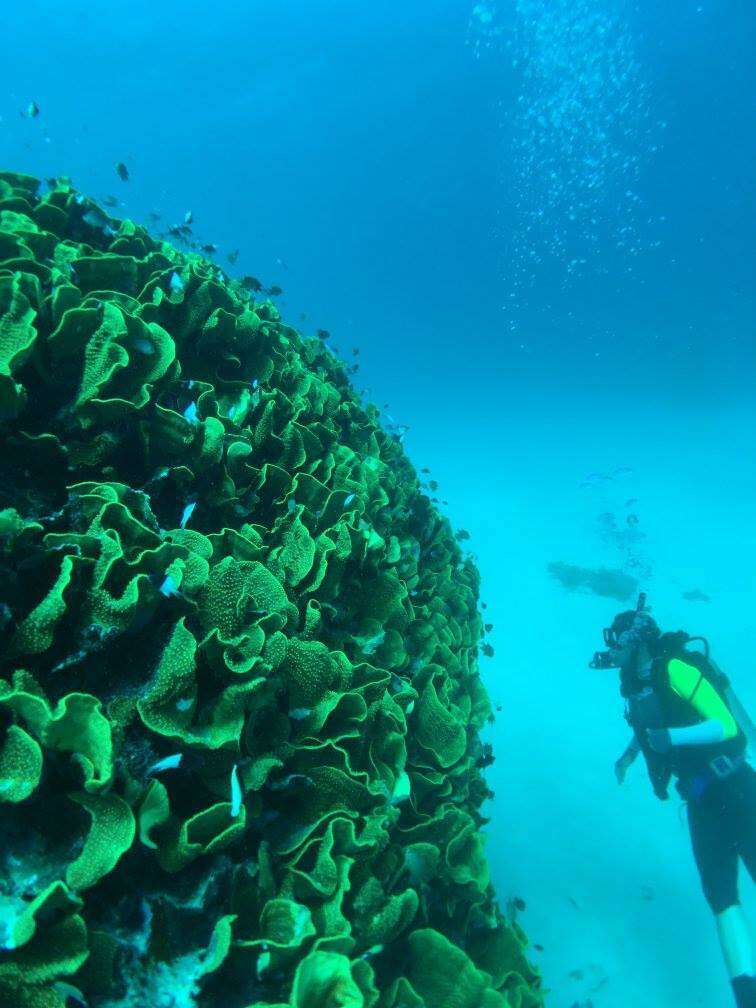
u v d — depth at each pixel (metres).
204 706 1.80
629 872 6.35
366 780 2.17
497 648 10.54
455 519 16.95
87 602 1.69
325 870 1.87
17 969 1.26
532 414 36.78
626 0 49.53
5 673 1.56
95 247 3.53
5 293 2.12
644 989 5.24
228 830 1.59
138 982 1.44
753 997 3.68
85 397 2.23
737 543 14.59
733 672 9.98
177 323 3.08
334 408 4.00
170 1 50.31
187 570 1.95
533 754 8.02
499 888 5.94
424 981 2.05
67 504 2.04
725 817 4.18
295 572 2.55
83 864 1.38
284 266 7.14
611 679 9.77
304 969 1.51
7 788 1.36
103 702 1.65
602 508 17.84
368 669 2.50
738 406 32.84
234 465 2.74
